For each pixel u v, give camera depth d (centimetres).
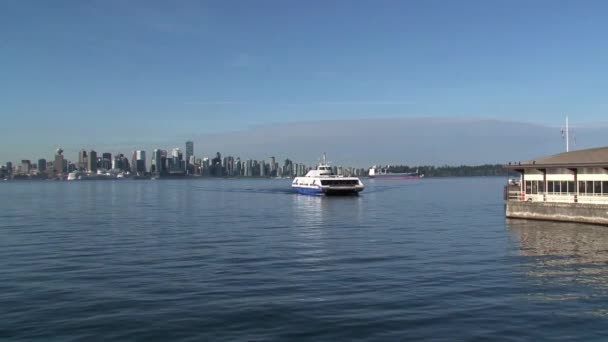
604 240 5022
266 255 4303
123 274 3491
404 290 2953
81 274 3500
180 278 3344
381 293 2884
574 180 6619
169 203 13250
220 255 4319
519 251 4406
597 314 2461
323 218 8250
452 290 2944
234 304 2675
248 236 5747
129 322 2384
